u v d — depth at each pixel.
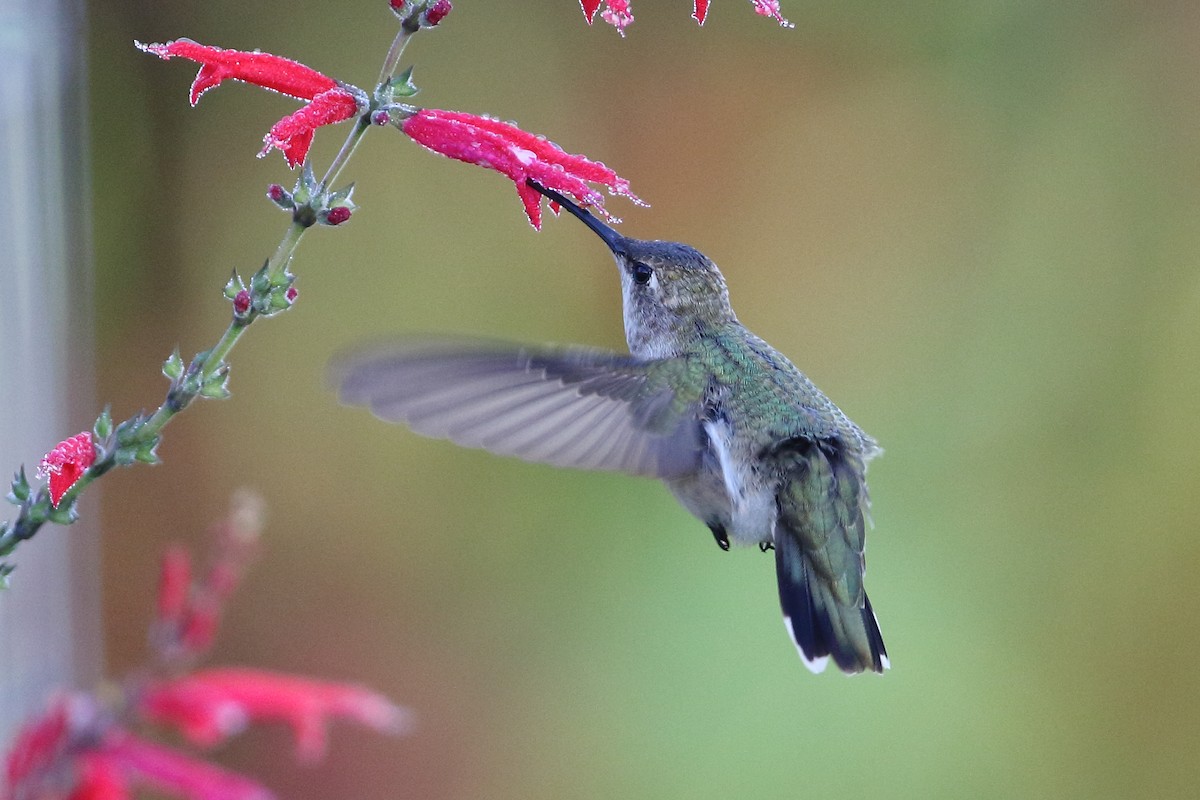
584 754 11.47
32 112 8.46
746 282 13.61
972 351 12.96
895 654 11.53
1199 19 13.05
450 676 12.07
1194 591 12.12
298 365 12.74
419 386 4.99
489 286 13.27
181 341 12.42
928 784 11.21
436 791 11.77
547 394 5.60
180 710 5.62
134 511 12.18
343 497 12.60
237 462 12.53
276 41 12.70
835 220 13.57
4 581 4.62
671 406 6.33
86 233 10.91
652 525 12.07
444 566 12.38
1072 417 12.67
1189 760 11.88
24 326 8.32
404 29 4.68
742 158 13.75
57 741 5.45
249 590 12.37
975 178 13.35
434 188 13.16
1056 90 13.23
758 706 11.29
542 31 13.59
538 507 12.37
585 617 11.89
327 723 11.71
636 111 13.77
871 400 12.99
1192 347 12.66
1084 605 12.16
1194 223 12.90
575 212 6.82
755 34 13.75
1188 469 12.41
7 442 8.05
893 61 13.53
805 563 6.52
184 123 12.33
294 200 4.55
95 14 11.88
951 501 12.41
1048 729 11.60
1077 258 13.02
